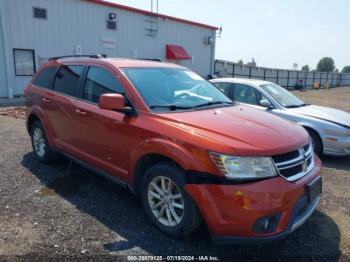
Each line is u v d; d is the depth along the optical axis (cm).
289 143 313
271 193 281
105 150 407
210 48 2453
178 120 339
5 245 311
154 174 341
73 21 1587
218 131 314
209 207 288
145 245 320
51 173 511
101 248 312
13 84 1435
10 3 1367
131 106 377
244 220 278
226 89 757
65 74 503
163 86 412
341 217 394
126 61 444
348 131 618
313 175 330
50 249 307
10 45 1395
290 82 4009
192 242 328
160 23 2017
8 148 652
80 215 376
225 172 285
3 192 434
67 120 469
